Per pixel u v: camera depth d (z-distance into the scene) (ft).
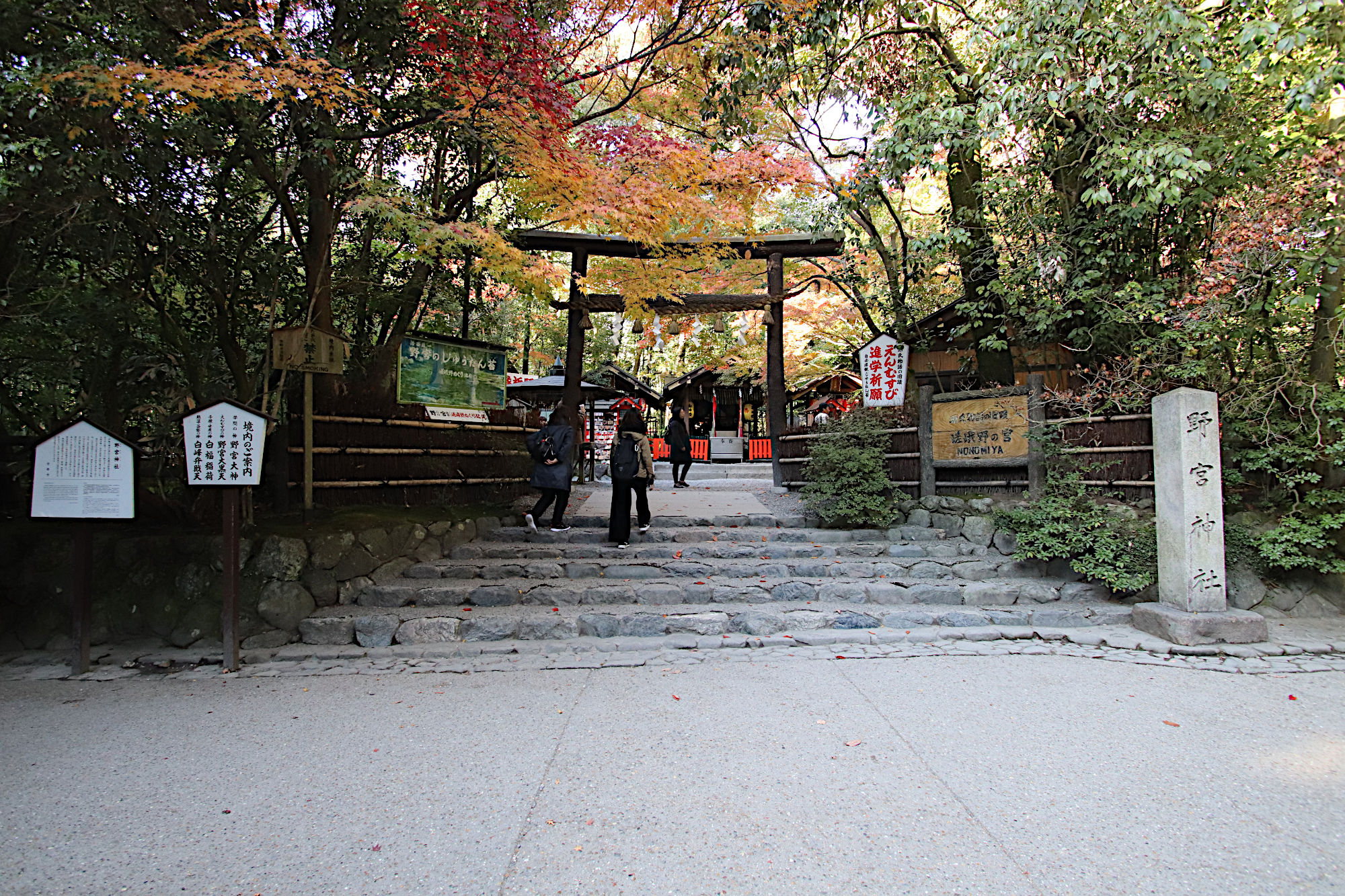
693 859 7.75
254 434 15.81
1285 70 19.84
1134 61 20.67
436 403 26.53
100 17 15.39
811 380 67.05
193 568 18.04
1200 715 12.12
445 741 11.23
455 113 19.71
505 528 25.26
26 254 18.42
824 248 34.86
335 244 25.44
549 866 7.63
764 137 33.27
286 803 9.20
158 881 7.47
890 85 29.96
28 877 7.56
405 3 18.10
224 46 17.40
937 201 41.11
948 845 8.00
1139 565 18.93
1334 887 7.17
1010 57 21.16
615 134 23.15
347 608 18.54
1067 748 10.71
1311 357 20.26
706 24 24.41
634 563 21.25
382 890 7.25
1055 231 24.45
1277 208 18.79
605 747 10.89
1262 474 21.26
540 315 61.26
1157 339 21.97
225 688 14.29
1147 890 7.13
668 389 72.08
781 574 21.17
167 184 19.49
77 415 23.18
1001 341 26.71
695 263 33.17
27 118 15.39
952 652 16.06
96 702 13.58
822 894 7.10
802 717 12.11
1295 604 19.39
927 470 26.35
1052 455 22.67
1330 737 11.13
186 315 24.12
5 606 18.10
